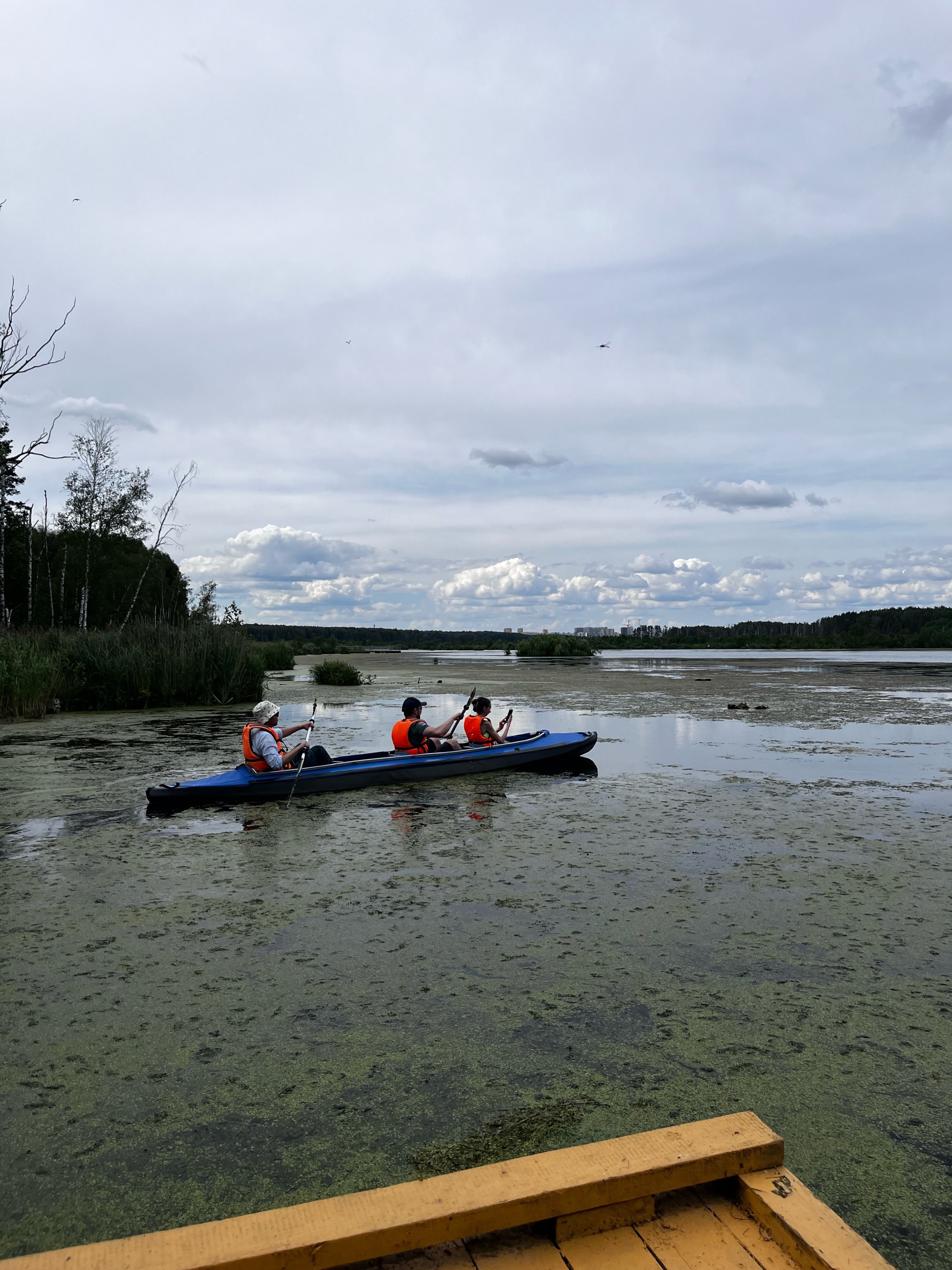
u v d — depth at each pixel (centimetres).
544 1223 193
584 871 558
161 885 532
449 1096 287
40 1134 269
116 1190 241
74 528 3095
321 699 1934
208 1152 258
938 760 1045
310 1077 301
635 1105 280
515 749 955
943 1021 342
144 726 1358
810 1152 256
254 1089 293
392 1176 243
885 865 572
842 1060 310
